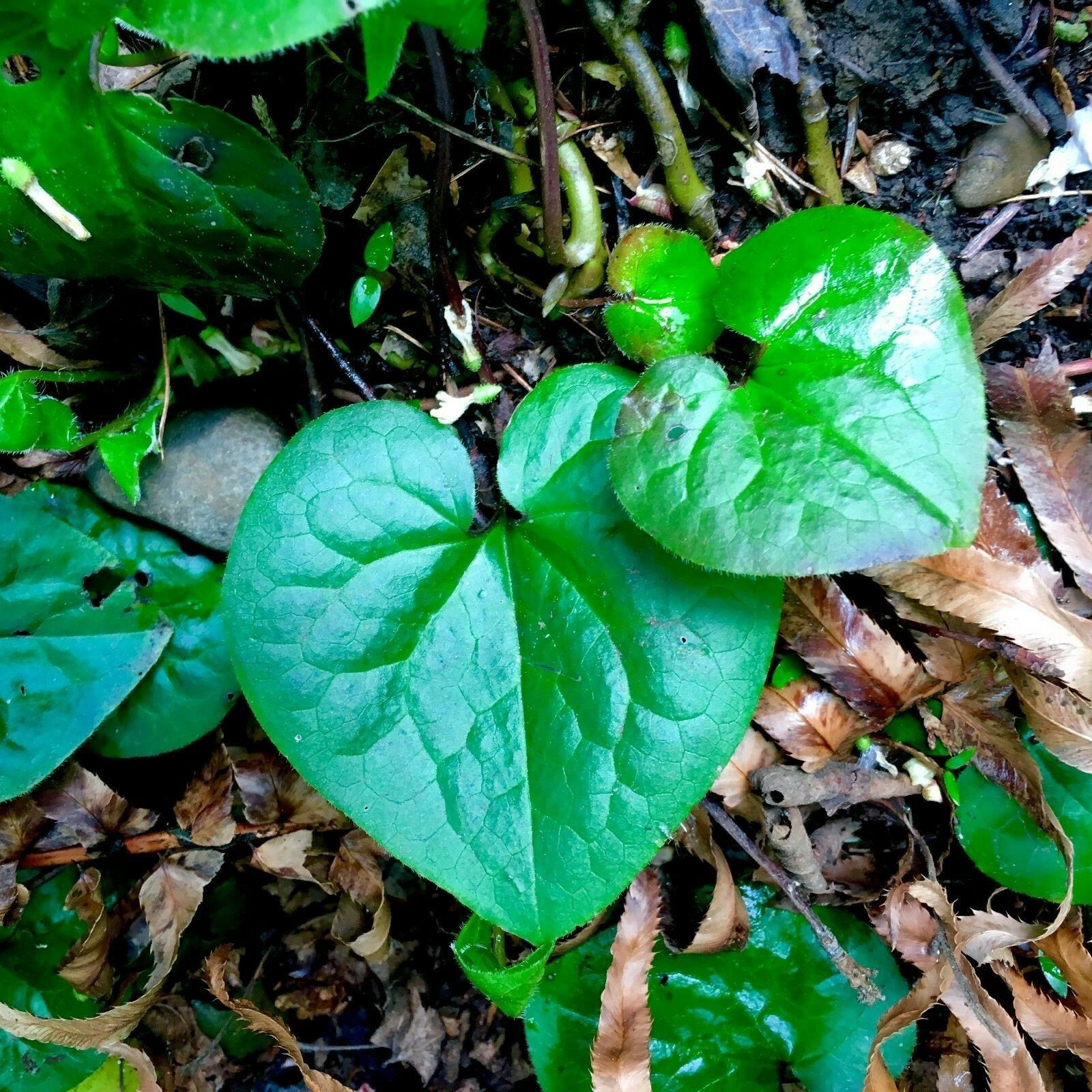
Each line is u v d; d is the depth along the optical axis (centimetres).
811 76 25
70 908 28
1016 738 26
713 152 27
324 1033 31
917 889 27
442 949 31
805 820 29
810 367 22
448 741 23
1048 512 27
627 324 24
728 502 21
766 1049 28
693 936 29
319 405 29
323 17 18
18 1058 28
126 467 26
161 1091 28
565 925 22
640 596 23
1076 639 25
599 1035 26
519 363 29
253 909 31
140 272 25
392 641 24
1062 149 26
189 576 28
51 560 27
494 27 25
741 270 23
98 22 19
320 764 23
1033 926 26
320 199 27
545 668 23
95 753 28
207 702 28
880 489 21
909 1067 28
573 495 24
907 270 22
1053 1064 28
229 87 26
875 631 26
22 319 29
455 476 25
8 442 25
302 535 24
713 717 23
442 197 25
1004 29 25
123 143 22
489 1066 31
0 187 22
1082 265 25
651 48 25
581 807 23
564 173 26
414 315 29
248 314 28
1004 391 27
